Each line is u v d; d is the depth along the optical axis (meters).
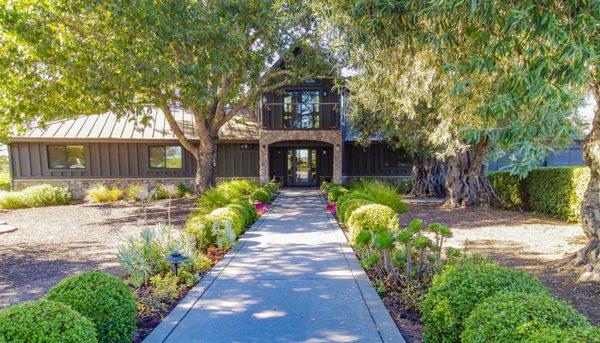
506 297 2.20
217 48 9.55
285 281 4.49
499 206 11.73
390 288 4.18
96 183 17.34
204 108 12.86
